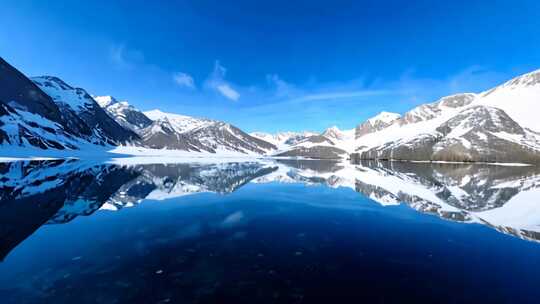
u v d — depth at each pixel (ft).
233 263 47.96
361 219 79.82
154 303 35.50
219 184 161.38
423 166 422.00
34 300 35.53
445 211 91.45
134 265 46.47
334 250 54.70
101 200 102.63
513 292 38.32
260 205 98.84
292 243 58.59
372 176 231.09
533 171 308.19
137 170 236.43
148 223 73.00
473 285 40.34
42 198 101.35
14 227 66.69
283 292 38.45
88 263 46.93
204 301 36.14
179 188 139.95
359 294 37.96
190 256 50.72
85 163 307.78
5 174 173.27
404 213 87.92
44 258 48.78
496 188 156.04
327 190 139.23
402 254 52.42
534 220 78.84
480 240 61.00
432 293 38.14
